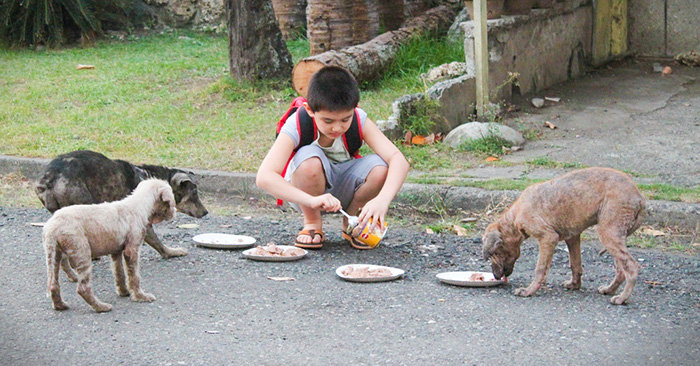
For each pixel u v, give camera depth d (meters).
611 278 6.22
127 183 6.96
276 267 6.54
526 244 7.25
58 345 4.91
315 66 12.26
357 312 5.46
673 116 11.84
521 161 9.77
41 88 13.63
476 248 7.15
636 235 7.40
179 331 5.14
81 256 5.37
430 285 6.07
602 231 5.49
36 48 17.23
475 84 11.66
